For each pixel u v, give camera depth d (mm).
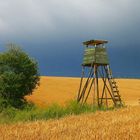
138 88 96438
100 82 99812
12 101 59031
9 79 60000
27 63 62594
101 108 39938
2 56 61875
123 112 30984
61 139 17453
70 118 28156
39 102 73562
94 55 48906
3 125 25469
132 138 16875
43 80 98438
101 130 19500
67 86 92125
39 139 17906
